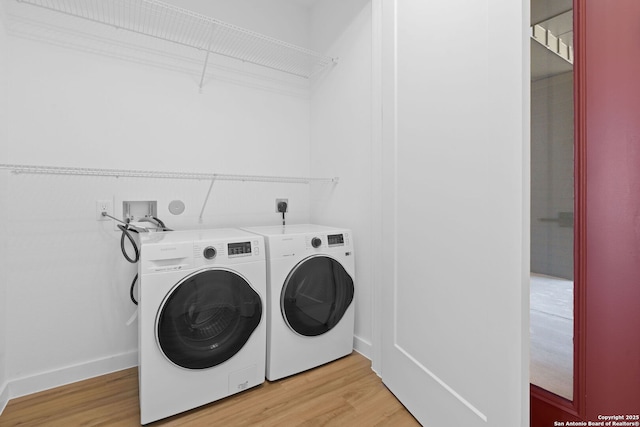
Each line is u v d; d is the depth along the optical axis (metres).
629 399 0.98
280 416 1.39
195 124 2.05
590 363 1.07
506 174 0.96
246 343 1.55
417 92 1.40
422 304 1.37
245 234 1.69
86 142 1.70
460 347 1.15
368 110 1.96
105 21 1.74
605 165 1.02
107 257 1.75
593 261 1.06
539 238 1.33
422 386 1.35
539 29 1.29
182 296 1.36
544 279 1.32
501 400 0.97
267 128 2.36
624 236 0.98
